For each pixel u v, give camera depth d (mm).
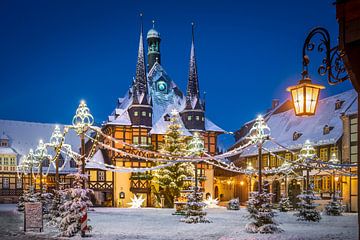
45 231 23484
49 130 79812
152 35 74938
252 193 24375
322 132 54906
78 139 78812
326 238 20797
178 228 25922
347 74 7984
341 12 7055
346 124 49188
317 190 51281
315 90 8914
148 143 62406
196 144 33000
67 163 73312
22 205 43344
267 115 75812
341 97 58000
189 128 65000
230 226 27328
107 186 60531
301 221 32531
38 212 23312
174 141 53750
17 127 77750
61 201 27531
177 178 52656
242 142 74188
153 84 69500
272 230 23188
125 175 60875
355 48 6969
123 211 46688
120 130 61469
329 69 8289
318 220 32594
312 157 34281
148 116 62656
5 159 71000
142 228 25891
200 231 24078
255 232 23250
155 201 59375
